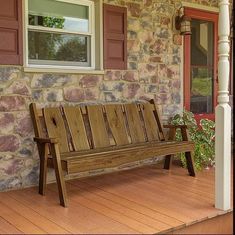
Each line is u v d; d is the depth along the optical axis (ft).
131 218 9.37
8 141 12.09
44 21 12.98
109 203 10.63
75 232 8.47
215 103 18.84
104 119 13.78
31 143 12.60
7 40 11.87
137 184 12.76
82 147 12.66
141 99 15.64
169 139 14.92
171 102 16.83
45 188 11.60
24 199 11.09
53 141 10.50
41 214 9.71
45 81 12.80
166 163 15.10
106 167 11.14
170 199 10.96
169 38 16.51
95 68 14.33
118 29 14.66
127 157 11.72
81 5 13.91
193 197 11.15
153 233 8.40
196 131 15.96
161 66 16.30
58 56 13.50
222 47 9.93
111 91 14.60
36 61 12.92
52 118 12.33
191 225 9.12
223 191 9.93
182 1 16.83
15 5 11.98
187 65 17.48
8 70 11.95
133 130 14.33
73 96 13.51
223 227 9.59
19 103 12.26
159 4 15.98
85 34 14.05
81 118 13.02
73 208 10.21
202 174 14.25
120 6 14.61
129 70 15.14
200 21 17.93
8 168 12.12
